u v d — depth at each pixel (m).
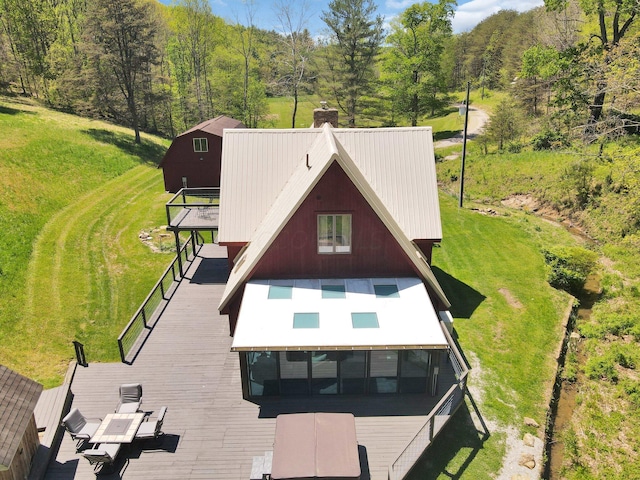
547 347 19.25
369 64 59.28
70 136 45.00
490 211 34.91
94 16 48.16
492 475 13.27
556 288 23.98
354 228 16.88
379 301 16.06
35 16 60.72
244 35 80.88
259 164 20.91
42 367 18.56
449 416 14.36
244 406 15.15
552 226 32.41
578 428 15.97
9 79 58.47
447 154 52.34
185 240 30.75
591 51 36.38
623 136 35.75
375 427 14.21
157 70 77.44
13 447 11.33
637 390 17.14
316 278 17.50
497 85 91.19
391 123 66.19
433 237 19.50
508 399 16.27
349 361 15.09
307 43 60.09
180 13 69.31
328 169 16.06
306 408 15.05
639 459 14.73
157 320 20.00
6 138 39.00
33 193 33.56
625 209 28.83
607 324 21.02
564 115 43.56
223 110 67.25
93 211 34.47
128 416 13.90
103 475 12.65
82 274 25.84
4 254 25.92
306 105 82.81
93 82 51.28
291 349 13.93
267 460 12.43
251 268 16.92
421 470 13.37
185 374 16.67
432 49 55.44
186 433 14.03
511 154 42.91
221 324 19.69
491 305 22.23
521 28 84.94
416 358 15.12
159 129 68.44
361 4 55.22
